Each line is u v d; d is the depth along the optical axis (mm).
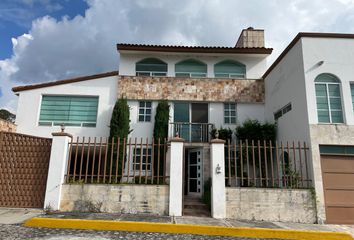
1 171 8617
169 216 7949
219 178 8352
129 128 13078
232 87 14219
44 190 8445
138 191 8227
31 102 13633
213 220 7727
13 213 7664
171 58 14945
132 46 14188
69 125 13609
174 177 8297
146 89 13992
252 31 16500
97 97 14023
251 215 8219
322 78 9930
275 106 12648
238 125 13766
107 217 7391
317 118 9484
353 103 9750
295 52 10664
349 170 9031
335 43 10141
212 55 14945
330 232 6961
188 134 13648
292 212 8320
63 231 6320
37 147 8781
